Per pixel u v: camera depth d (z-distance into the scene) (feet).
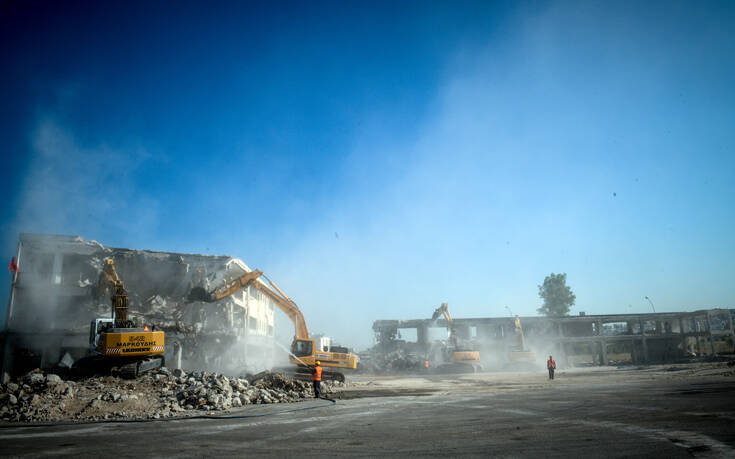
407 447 31.86
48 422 48.32
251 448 32.53
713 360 213.46
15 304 130.62
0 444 35.37
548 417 44.21
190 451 31.78
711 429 34.96
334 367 113.29
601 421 40.55
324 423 43.86
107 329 79.10
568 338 254.27
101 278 93.20
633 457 27.27
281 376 79.61
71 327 132.26
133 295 152.46
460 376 162.20
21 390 59.93
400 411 52.49
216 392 60.95
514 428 38.58
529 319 262.88
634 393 64.75
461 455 29.07
